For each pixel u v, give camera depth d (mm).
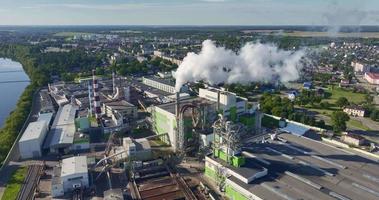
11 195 84562
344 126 124500
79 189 85750
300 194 73000
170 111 116938
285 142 103250
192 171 97188
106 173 95562
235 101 122938
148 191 85875
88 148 114062
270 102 153625
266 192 74312
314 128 126625
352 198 70938
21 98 172500
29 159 106312
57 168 92375
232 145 86062
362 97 182250
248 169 83250
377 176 80375
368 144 112875
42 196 83875
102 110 150375
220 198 82375
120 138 118938
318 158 90938
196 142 108875
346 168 84875
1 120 161125
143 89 187625
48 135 120062
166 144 118250
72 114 145000
